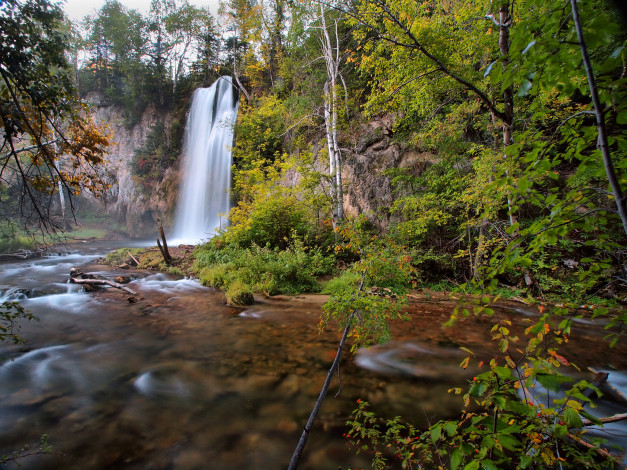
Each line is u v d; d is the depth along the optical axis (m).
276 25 19.59
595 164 1.27
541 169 1.34
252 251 12.13
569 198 1.25
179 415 3.45
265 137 18.08
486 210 1.62
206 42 30.52
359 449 2.60
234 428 3.23
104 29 32.34
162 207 29.27
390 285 2.67
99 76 34.34
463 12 5.90
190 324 6.58
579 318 6.41
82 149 4.09
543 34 1.22
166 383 4.14
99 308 7.83
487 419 1.34
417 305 7.69
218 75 30.36
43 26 3.24
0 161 3.76
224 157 25.09
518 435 1.89
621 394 3.61
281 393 3.87
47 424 3.31
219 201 25.11
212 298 8.87
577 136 1.31
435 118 8.24
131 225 30.38
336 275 11.01
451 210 9.49
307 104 15.16
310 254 12.16
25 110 3.45
